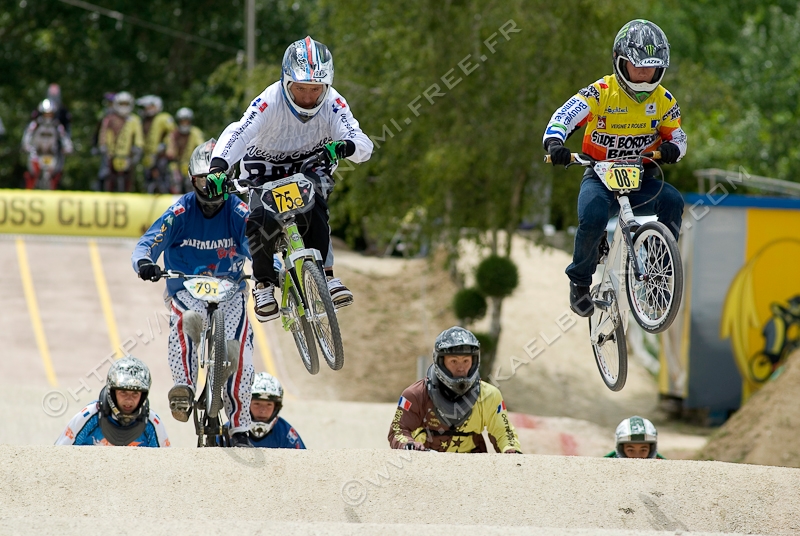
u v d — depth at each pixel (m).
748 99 108.31
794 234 66.06
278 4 121.00
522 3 62.31
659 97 23.05
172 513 20.88
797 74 108.88
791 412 48.12
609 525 21.44
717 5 136.88
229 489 21.75
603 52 63.75
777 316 65.94
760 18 130.12
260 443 28.02
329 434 45.56
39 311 68.00
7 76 117.50
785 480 23.30
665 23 126.56
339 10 68.06
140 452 22.86
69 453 22.56
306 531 18.78
